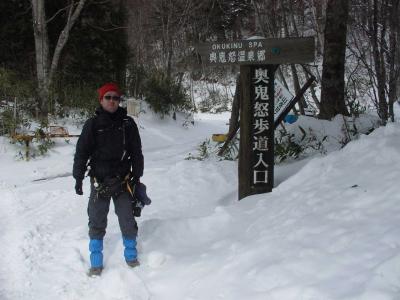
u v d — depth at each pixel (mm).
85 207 5656
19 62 13984
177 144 12523
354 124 7254
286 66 21625
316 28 15016
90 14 14617
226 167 6758
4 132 10117
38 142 9781
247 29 26281
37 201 6031
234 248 3574
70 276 3699
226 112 27016
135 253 3777
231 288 2961
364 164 4375
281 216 3932
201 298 2994
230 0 23156
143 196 3803
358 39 8070
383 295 2316
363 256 2781
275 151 6781
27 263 3961
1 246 4387
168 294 3260
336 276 2684
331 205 3693
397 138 4637
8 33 13773
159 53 26203
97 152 3646
